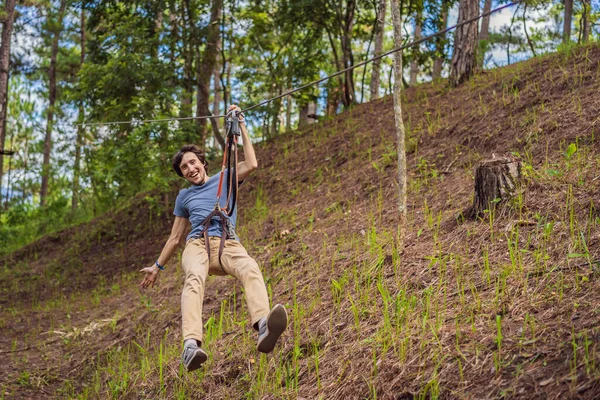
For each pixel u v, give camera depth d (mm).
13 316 10188
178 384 5594
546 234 5035
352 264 6211
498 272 4859
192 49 14555
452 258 5426
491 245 5359
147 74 13000
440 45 15523
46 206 19656
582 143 6707
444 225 6160
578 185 5719
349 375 4371
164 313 7855
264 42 16875
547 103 8250
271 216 9633
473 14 12070
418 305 4852
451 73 12141
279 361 5105
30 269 13500
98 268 12422
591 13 12047
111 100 13672
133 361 6980
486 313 4316
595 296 3961
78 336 8438
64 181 21391
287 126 20406
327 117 14508
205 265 4355
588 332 3545
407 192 7754
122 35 13734
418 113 11078
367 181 8938
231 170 4633
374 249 6219
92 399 6383
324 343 5059
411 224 6590
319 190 9938
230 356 5598
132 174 12547
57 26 21391
